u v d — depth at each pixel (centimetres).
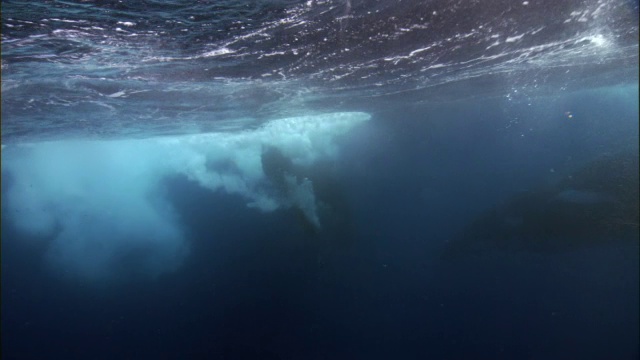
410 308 1441
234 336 1473
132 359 1478
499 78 1493
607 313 1202
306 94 1362
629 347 1062
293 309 1552
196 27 623
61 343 1706
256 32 678
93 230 2652
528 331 1212
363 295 1557
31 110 1176
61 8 515
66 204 2672
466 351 1191
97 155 2450
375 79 1251
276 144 2091
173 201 2662
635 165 1408
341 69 1048
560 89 2014
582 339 1132
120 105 1209
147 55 747
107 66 803
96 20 564
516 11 716
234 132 2102
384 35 782
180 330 1598
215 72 926
